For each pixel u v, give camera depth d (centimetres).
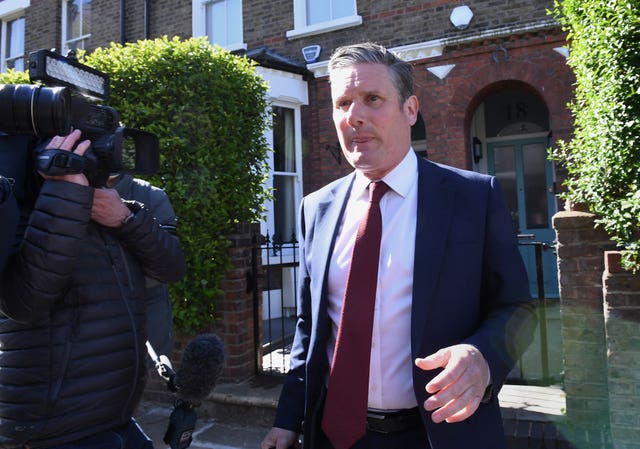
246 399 383
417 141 809
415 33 720
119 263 166
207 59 425
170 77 419
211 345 148
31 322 144
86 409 151
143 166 179
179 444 149
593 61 307
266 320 704
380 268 166
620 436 282
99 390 153
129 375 162
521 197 777
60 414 147
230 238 427
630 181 290
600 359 307
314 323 176
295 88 765
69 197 142
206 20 888
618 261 287
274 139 771
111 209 163
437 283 157
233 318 421
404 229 168
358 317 164
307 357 176
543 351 371
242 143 448
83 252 157
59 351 148
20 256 138
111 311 158
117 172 163
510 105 784
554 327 532
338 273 175
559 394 354
